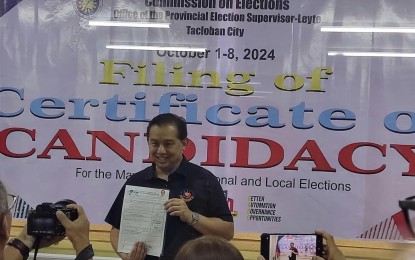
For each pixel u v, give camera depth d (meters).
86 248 1.34
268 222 2.55
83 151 2.64
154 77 2.62
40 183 2.65
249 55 2.57
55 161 2.65
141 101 2.63
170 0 2.61
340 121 2.53
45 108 2.66
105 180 2.63
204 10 2.59
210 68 2.59
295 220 2.54
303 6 2.54
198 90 2.60
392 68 2.51
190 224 1.95
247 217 2.55
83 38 2.65
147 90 2.62
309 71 2.54
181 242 1.97
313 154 2.53
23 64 2.68
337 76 2.53
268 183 2.55
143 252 1.92
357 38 2.52
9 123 2.67
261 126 2.56
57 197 2.65
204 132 2.59
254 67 2.57
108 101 2.64
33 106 2.67
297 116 2.54
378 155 2.51
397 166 2.50
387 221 2.49
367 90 2.52
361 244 2.50
